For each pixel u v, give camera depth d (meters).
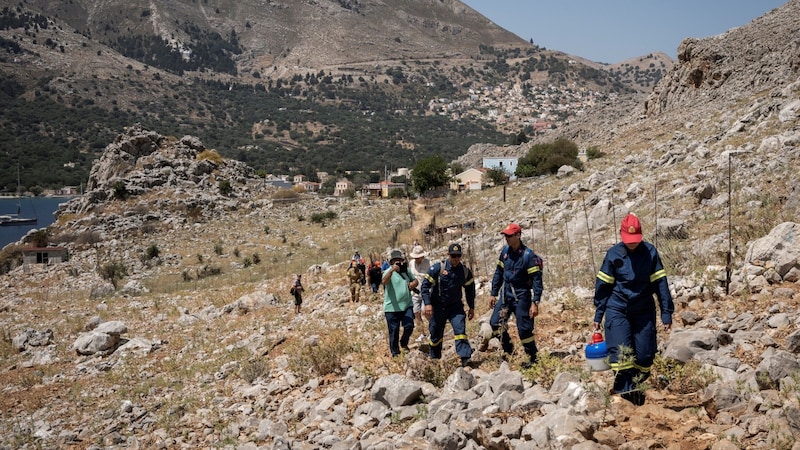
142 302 25.70
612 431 5.21
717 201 13.95
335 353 9.92
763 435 4.95
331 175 189.75
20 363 16.55
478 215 34.28
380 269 16.84
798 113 20.05
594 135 78.38
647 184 20.61
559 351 7.80
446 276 8.14
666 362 6.41
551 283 12.46
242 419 8.84
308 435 7.20
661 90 60.81
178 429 9.30
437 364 7.93
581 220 18.98
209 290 27.17
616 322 5.82
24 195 151.00
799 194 11.05
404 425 6.55
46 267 42.78
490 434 5.57
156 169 60.12
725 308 8.00
